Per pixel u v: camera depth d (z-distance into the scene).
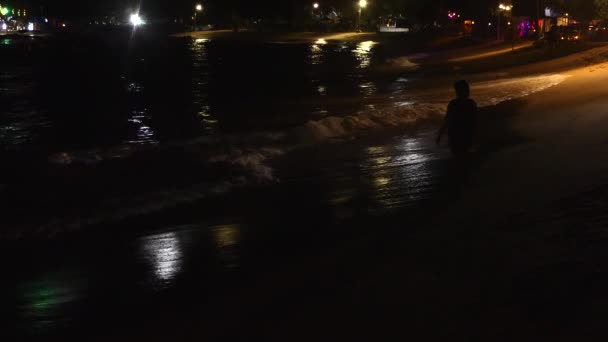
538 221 6.96
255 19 133.00
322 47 74.50
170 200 9.73
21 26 187.50
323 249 6.75
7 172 12.10
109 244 7.66
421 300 5.16
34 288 6.27
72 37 123.88
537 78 26.61
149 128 18.14
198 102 25.14
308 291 5.56
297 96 26.41
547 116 15.29
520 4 55.31
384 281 5.61
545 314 4.72
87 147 14.88
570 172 9.24
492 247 6.25
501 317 4.74
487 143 12.09
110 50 76.62
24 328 5.33
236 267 6.44
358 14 108.88
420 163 11.10
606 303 4.81
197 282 6.11
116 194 10.24
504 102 19.05
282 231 7.64
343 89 28.94
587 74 25.20
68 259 7.15
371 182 9.91
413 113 17.73
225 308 5.39
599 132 12.49
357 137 14.59
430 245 6.47
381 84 30.97
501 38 58.12
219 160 12.66
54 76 41.41
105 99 27.05
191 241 7.53
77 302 5.86
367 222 7.66
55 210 9.37
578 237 6.33
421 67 41.78
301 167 11.65
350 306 5.16
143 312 5.50
